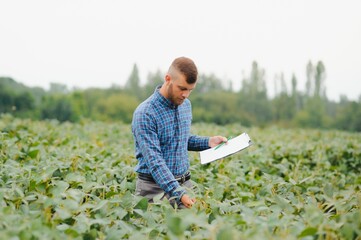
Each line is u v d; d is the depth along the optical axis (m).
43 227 3.14
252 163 7.46
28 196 4.00
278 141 11.64
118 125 14.39
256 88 68.19
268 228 3.44
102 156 6.70
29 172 4.75
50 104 43.69
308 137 14.38
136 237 3.37
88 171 5.31
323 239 3.58
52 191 4.09
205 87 70.94
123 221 3.65
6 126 9.66
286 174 6.78
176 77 4.35
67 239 3.23
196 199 4.22
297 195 5.17
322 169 7.93
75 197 3.59
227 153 4.90
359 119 53.72
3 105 43.50
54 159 5.74
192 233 3.61
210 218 3.84
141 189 4.80
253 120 63.06
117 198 3.99
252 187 5.44
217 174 5.62
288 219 3.49
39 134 8.97
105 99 54.53
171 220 3.02
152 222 3.73
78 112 45.12
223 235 2.95
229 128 15.09
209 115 60.00
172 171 4.77
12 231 3.05
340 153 9.24
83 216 3.51
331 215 4.06
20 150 6.48
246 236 3.02
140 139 4.52
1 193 3.88
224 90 69.25
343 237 3.42
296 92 71.50
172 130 4.67
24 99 43.91
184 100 4.81
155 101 4.57
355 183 6.75
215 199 4.44
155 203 4.00
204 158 5.02
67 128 12.07
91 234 3.41
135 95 59.41
